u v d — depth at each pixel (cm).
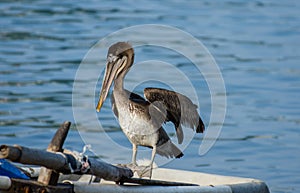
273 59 2114
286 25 2600
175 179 950
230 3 3025
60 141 718
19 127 1443
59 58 2036
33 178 864
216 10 2855
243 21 2655
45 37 2306
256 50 2220
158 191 791
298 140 1431
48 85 1761
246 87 1811
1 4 2855
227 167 1281
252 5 2986
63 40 2269
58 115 1524
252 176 1241
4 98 1644
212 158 1326
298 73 1947
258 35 2436
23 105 1592
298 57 2141
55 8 2809
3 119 1492
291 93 1764
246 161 1312
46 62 1988
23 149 662
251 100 1706
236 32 2469
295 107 1648
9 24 2491
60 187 718
